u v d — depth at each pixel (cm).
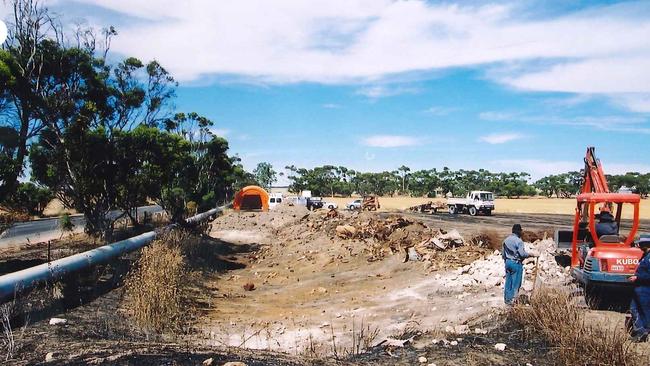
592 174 1180
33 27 1558
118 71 1891
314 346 784
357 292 1216
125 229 1981
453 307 966
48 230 2322
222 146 3878
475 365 642
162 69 1980
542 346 711
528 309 812
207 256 1730
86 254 1183
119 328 796
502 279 1095
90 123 1617
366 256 1628
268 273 1588
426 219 3766
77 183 1569
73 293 1009
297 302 1166
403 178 12912
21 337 670
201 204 3788
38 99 1505
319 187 11381
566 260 1234
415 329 848
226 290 1307
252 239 2464
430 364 645
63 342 656
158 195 2066
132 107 1894
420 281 1240
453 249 1525
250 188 4284
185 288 1145
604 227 1015
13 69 1382
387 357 685
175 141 1825
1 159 1216
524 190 11681
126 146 1622
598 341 652
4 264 1279
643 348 697
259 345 800
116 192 1667
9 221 1390
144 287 922
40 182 1597
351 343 797
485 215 4428
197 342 774
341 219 2342
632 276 802
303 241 2041
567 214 4744
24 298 891
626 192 1009
